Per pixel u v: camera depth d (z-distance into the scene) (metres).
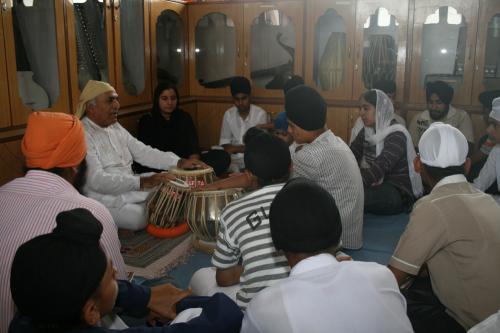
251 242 1.60
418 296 1.79
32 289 0.91
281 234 1.10
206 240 3.00
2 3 2.90
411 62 4.57
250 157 1.82
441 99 4.20
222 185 2.88
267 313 1.00
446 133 1.73
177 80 4.95
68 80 3.41
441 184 1.74
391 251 3.10
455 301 1.65
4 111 2.97
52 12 3.25
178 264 2.89
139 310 1.49
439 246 1.63
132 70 4.21
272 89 4.97
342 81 4.76
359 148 4.00
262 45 4.90
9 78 2.99
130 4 4.09
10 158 2.95
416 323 1.72
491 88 4.36
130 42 4.14
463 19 4.35
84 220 0.96
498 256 1.58
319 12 4.66
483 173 3.15
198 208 2.89
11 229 1.32
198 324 1.16
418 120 4.44
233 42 4.97
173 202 3.15
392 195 3.71
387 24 4.55
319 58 4.79
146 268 2.82
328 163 2.72
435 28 4.45
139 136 4.12
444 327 1.68
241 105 4.64
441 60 4.49
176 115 4.24
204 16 4.97
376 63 4.63
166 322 1.52
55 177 1.43
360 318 0.98
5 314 1.30
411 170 3.76
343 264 1.06
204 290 1.99
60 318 0.93
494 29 4.27
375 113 3.73
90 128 3.23
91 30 3.63
